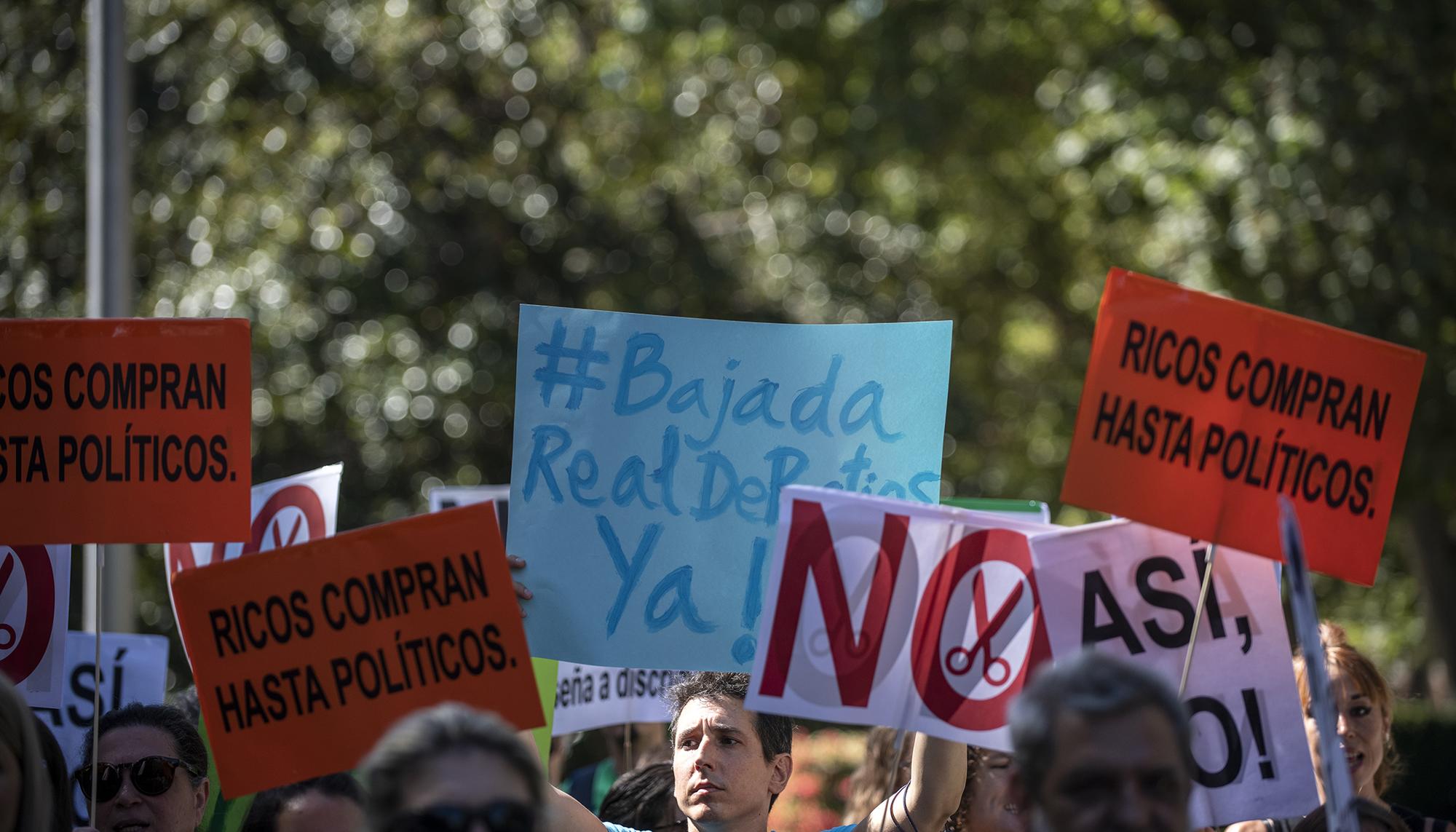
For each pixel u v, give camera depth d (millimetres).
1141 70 40125
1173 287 10102
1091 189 47031
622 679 16719
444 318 43531
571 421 12094
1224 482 10039
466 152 42812
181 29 38406
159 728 11000
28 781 8188
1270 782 10023
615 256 45094
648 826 13586
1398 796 33281
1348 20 33781
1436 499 37938
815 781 29438
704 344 12195
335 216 41062
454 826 6586
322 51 39469
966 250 52688
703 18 45938
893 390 12039
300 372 41438
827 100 47906
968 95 46188
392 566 10336
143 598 36625
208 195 38844
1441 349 35219
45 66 33875
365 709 10227
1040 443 54281
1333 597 51406
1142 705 6680
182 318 11078
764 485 12008
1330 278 35969
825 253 49688
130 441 11008
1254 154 37031
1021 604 10234
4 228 33875
